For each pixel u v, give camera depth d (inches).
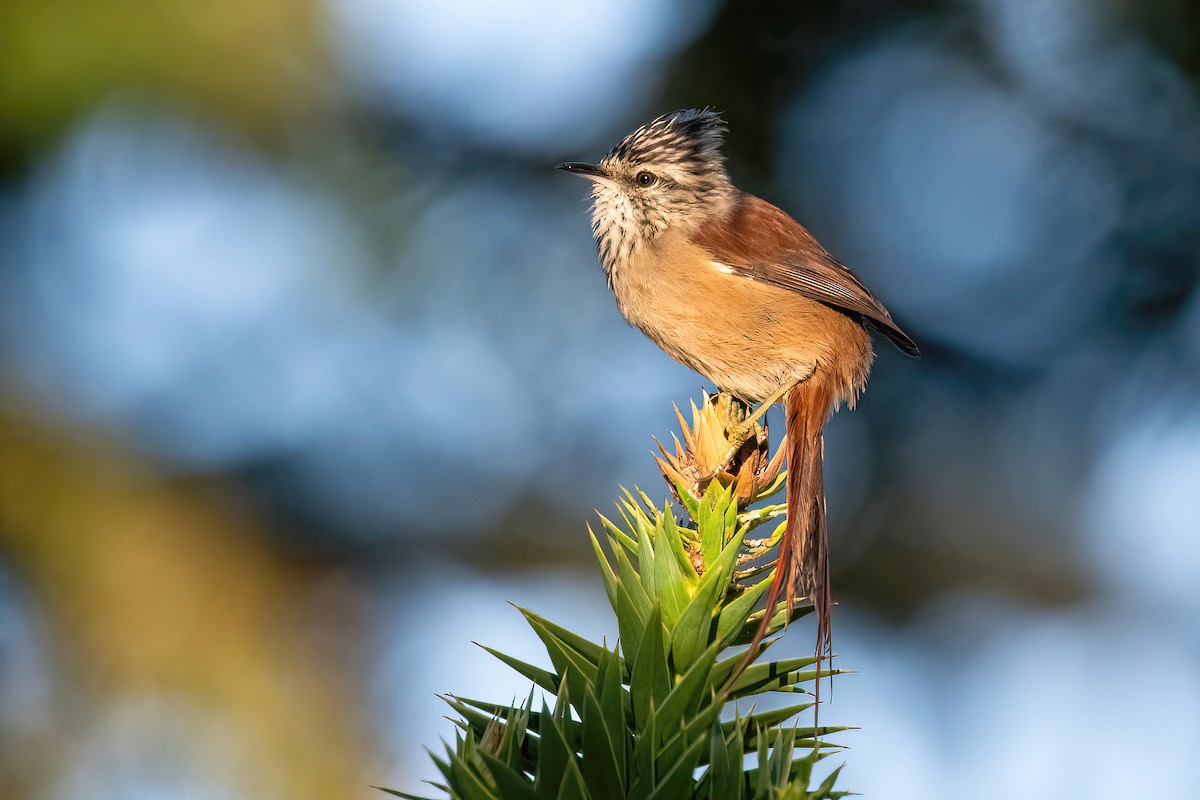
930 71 438.3
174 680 441.1
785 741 142.3
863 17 432.8
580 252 473.4
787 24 438.3
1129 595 477.7
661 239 354.3
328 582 487.8
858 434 459.8
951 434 451.5
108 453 453.4
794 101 449.4
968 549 466.6
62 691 435.2
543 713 135.3
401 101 456.4
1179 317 399.5
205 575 455.5
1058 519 456.8
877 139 450.6
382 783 452.4
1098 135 407.8
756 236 349.7
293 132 434.0
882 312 345.7
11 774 426.3
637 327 368.8
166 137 423.2
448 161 466.0
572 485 497.0
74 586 439.8
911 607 477.1
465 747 143.2
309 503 486.6
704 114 376.2
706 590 157.0
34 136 403.5
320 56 421.1
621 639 158.2
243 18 408.8
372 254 462.3
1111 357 414.3
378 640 483.5
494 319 475.2
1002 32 422.9
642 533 169.2
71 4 389.4
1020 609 476.4
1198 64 392.5
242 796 437.7
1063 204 413.7
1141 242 402.0
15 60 389.4
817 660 158.1
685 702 147.8
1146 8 392.8
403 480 494.3
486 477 497.4
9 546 437.1
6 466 438.3
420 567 502.3
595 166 367.6
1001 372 435.8
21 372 448.5
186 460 470.0
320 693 460.8
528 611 157.2
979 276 436.8
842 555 468.1
